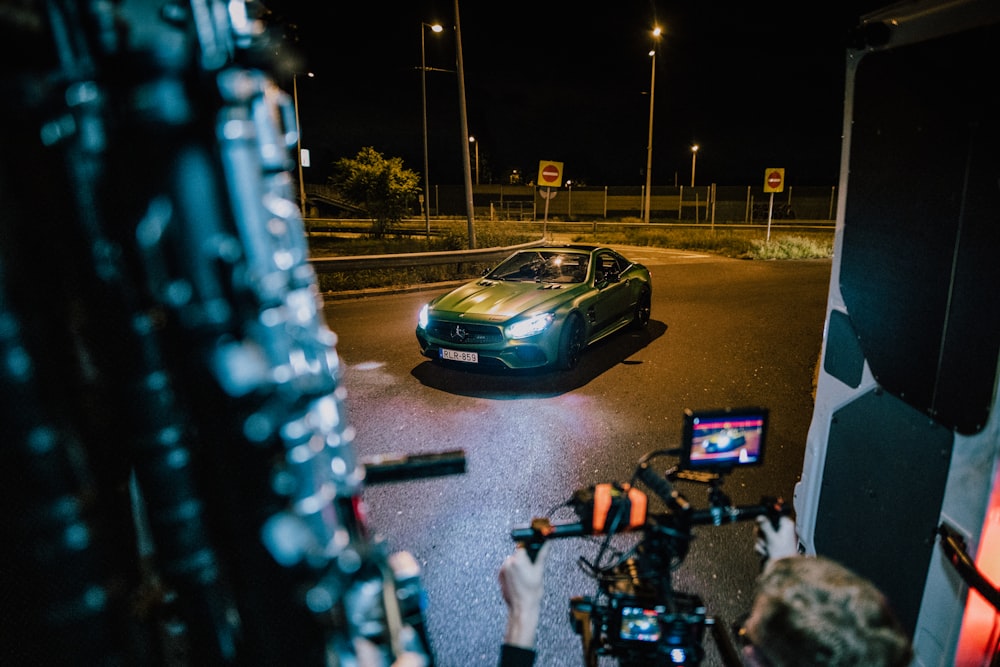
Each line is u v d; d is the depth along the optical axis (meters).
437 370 6.47
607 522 1.13
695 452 1.21
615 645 1.19
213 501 0.52
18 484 0.45
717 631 1.25
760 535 1.28
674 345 7.53
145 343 0.48
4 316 0.43
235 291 0.50
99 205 0.46
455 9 14.41
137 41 0.43
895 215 1.68
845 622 0.87
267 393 0.51
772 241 20.80
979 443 1.38
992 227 1.32
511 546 3.21
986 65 1.34
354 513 0.63
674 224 39.91
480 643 2.52
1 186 0.42
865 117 1.81
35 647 0.48
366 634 0.60
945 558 1.50
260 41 0.49
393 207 27.95
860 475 1.87
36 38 0.42
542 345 5.96
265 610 0.55
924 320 1.56
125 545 0.51
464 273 14.63
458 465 0.93
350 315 9.66
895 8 1.66
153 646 0.53
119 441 0.50
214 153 0.48
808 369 6.48
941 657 1.52
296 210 0.57
